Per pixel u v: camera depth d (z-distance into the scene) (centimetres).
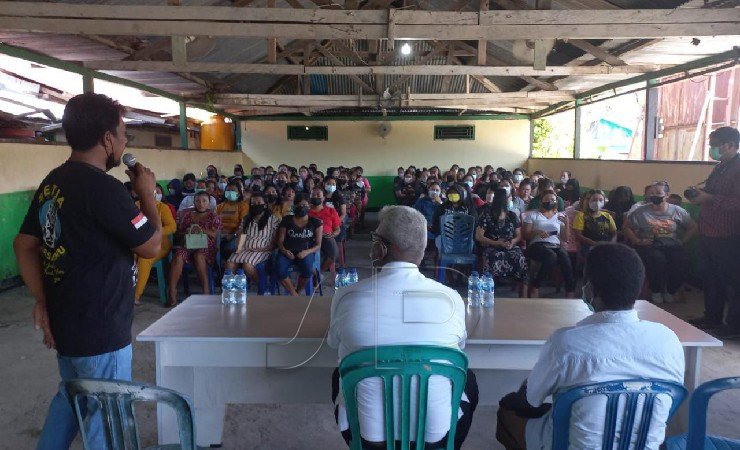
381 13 563
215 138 1410
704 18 529
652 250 555
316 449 283
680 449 194
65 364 189
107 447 158
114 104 184
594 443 165
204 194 556
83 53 730
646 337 167
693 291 621
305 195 590
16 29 561
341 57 1248
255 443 288
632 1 589
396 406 175
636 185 866
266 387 268
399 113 1481
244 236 545
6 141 618
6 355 412
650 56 735
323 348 227
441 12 557
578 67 794
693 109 1158
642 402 164
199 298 289
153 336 224
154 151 988
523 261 541
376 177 1501
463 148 1489
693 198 464
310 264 534
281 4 848
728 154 452
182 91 1090
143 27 572
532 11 550
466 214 627
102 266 180
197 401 269
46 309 183
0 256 609
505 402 222
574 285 563
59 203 176
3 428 300
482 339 226
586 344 167
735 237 446
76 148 182
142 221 184
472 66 812
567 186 856
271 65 796
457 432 197
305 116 1488
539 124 1880
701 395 169
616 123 1819
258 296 293
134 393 154
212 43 694
